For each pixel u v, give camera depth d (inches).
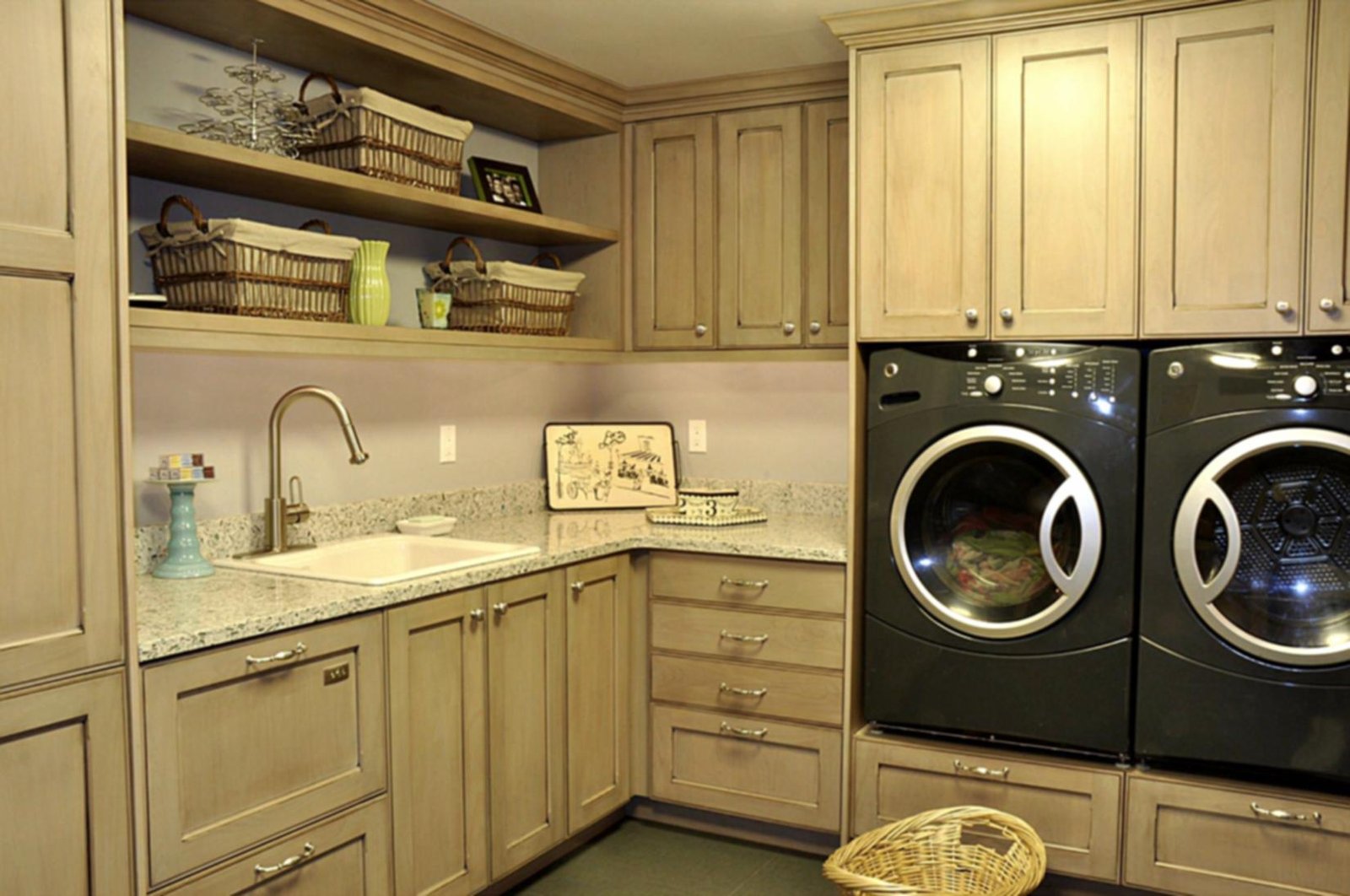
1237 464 100.0
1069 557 106.9
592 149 144.3
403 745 95.3
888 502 114.9
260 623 81.3
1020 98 108.7
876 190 115.0
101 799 72.1
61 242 69.1
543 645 113.2
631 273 143.4
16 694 67.5
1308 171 98.5
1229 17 100.7
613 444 153.7
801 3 110.0
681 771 127.8
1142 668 105.1
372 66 113.7
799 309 132.5
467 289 125.8
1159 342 107.8
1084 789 107.2
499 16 113.1
